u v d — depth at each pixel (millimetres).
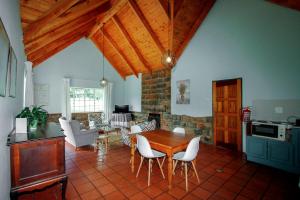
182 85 6105
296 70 3514
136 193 2527
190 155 2617
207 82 5273
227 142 4738
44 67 6766
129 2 4953
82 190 2613
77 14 3145
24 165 1923
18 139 1933
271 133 3395
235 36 4559
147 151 2744
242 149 4418
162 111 6988
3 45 1414
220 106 4902
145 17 5359
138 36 6262
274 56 3828
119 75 9148
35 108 2920
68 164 3652
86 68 7887
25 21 2580
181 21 5121
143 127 4328
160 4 4645
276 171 3299
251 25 4230
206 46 5301
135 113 8484
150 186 2729
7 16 1678
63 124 4797
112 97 8852
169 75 6664
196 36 5613
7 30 1682
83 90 8109
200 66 5484
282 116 3695
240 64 4453
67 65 7324
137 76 8367
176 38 5602
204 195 2477
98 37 7547
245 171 3299
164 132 3572
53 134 2238
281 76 3723
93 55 8109
